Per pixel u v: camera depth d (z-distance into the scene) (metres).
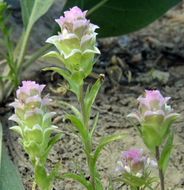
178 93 0.22
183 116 0.20
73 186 0.17
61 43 0.13
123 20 0.22
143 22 0.22
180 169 0.18
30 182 0.17
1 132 0.16
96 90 0.13
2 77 0.20
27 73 0.22
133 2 0.22
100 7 0.22
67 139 0.19
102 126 0.20
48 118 0.13
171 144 0.13
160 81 0.23
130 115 0.13
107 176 0.17
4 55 0.21
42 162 0.13
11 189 0.15
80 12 0.13
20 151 0.19
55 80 0.22
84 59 0.13
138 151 0.13
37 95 0.13
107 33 0.22
